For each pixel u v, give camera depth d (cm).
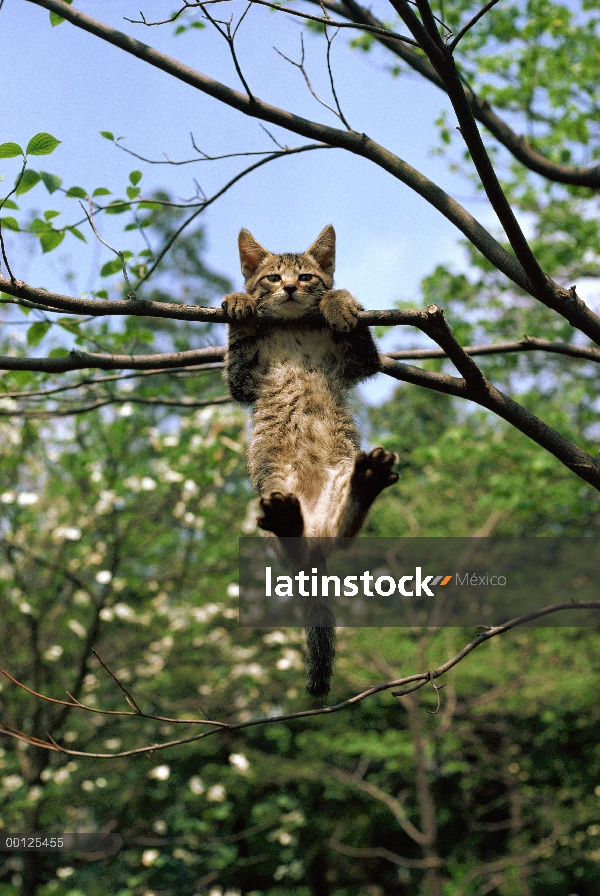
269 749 1419
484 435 1112
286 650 975
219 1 359
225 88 408
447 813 1389
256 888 1481
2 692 888
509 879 1241
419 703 1234
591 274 1063
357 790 1271
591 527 1338
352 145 406
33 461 980
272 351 438
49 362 405
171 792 1091
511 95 836
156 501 985
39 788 806
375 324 380
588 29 897
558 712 1267
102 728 921
